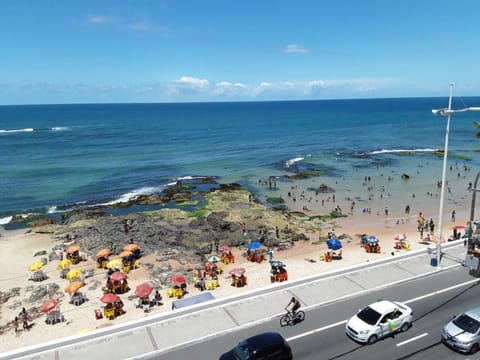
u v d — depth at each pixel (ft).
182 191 215.51
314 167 270.05
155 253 130.93
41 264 115.34
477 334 57.47
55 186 229.86
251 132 480.64
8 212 187.11
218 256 128.67
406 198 196.44
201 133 474.90
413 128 500.33
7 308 99.35
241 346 56.03
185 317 69.26
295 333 63.87
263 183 230.89
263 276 111.96
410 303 72.43
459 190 209.46
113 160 303.89
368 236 133.08
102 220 164.76
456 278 82.33
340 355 57.88
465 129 478.59
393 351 58.65
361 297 74.95
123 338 63.82
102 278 114.42
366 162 284.00
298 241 142.00
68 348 61.62
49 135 455.63
